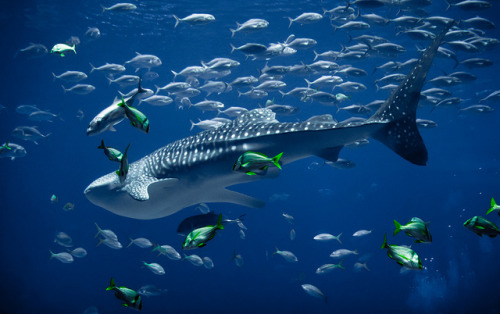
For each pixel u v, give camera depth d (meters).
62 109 40.09
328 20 21.08
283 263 37.03
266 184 51.94
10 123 40.00
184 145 5.85
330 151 5.06
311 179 73.00
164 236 34.25
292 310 25.91
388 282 31.16
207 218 6.64
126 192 6.17
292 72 14.19
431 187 75.81
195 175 5.75
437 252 35.44
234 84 13.51
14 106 37.62
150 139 47.16
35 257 33.97
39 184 44.59
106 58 27.84
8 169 43.38
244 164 3.55
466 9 12.85
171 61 28.47
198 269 31.94
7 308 24.81
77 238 35.00
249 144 5.32
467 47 13.00
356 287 30.52
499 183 73.75
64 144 43.97
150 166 5.99
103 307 25.95
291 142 5.06
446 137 52.09
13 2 19.25
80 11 20.48
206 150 5.61
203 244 3.60
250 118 5.61
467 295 26.39
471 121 42.56
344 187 77.19
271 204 53.59
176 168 5.77
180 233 6.59
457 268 31.58
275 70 13.57
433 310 24.80
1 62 27.91
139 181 5.77
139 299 4.01
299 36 23.36
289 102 38.19
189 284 30.55
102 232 11.73
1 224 39.00
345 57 14.19
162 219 34.75
